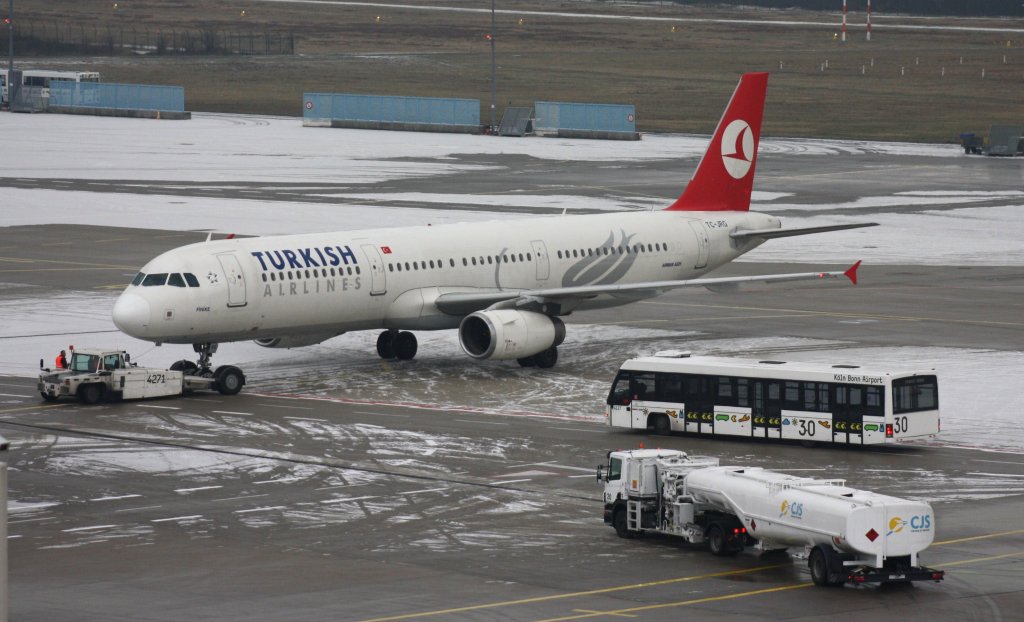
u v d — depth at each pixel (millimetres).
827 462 186250
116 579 135750
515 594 131000
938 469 182125
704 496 146250
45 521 157875
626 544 150000
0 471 105312
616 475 154000
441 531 154250
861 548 130875
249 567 140125
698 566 141375
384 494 170375
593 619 123125
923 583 135125
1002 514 160000
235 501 167000
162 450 193125
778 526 137750
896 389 190250
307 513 161625
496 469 182875
